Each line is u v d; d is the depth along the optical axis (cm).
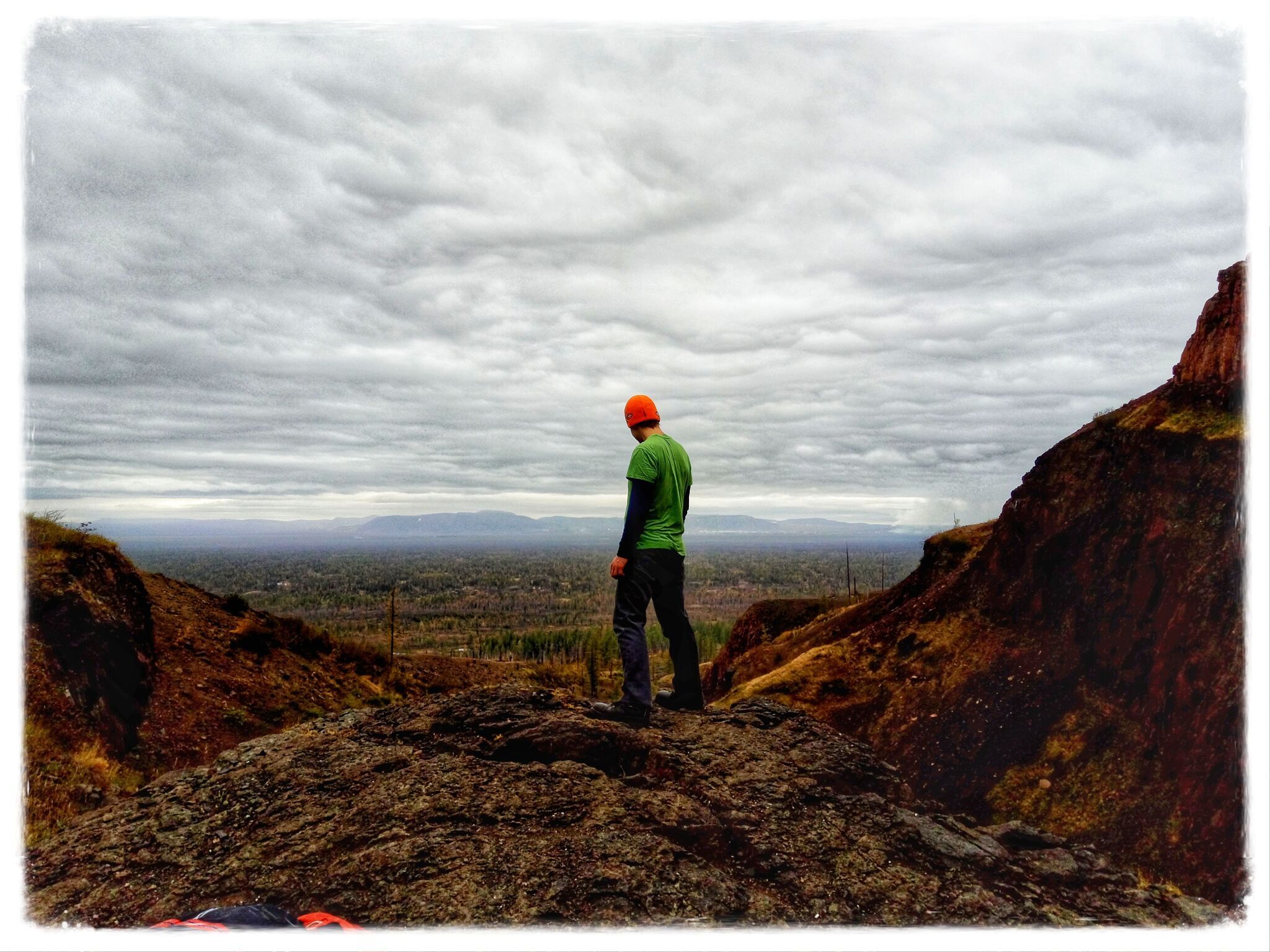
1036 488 1661
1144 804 1111
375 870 452
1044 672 1434
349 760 574
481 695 659
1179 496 1316
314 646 2447
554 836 482
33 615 1258
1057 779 1252
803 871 492
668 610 683
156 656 1706
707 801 535
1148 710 1220
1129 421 1512
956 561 2141
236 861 475
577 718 610
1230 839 975
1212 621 1161
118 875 470
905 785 628
